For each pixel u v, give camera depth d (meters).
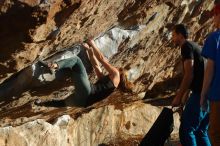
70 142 9.97
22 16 4.13
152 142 6.20
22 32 4.35
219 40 5.01
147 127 11.71
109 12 5.49
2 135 8.34
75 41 5.71
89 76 6.76
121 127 11.22
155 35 7.45
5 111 6.89
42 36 4.66
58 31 4.81
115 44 6.54
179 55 9.13
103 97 6.08
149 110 11.70
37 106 7.02
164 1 6.60
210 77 5.01
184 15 7.61
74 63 5.75
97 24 5.63
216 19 5.14
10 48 4.60
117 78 6.11
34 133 8.92
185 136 6.24
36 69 5.52
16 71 5.16
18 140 8.58
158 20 7.08
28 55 4.95
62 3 4.31
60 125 9.62
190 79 6.02
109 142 10.87
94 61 6.04
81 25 5.20
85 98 5.95
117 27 6.43
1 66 4.96
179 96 6.12
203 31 8.85
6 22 4.17
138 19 6.50
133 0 5.80
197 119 6.18
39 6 4.07
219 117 4.96
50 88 6.23
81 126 10.27
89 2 4.67
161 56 8.70
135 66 8.30
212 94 4.97
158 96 11.41
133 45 7.18
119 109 11.09
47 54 5.52
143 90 10.06
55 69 5.61
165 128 6.21
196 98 6.15
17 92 5.85
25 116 8.02
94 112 10.53
